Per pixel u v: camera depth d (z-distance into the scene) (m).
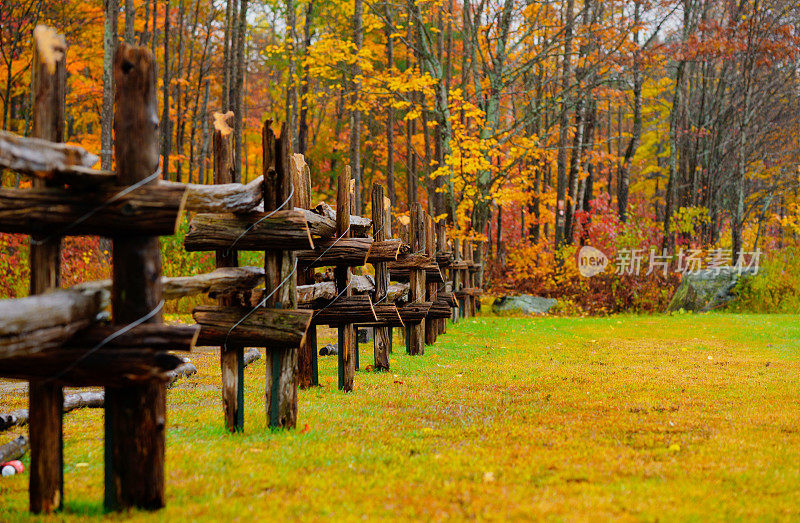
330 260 7.26
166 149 24.98
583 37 21.53
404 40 20.98
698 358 11.70
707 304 24.02
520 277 26.12
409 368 10.00
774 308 23.28
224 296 5.09
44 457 3.58
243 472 4.37
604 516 3.47
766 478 4.38
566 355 11.97
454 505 3.70
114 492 3.59
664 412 6.83
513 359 11.31
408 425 6.06
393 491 3.99
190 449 4.92
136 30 26.25
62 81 3.46
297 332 5.35
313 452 4.92
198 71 35.38
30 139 3.08
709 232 33.44
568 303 22.67
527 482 4.23
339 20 28.50
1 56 21.27
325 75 21.14
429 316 12.07
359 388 8.15
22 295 15.48
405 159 33.03
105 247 16.81
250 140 35.94
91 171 3.34
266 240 5.20
